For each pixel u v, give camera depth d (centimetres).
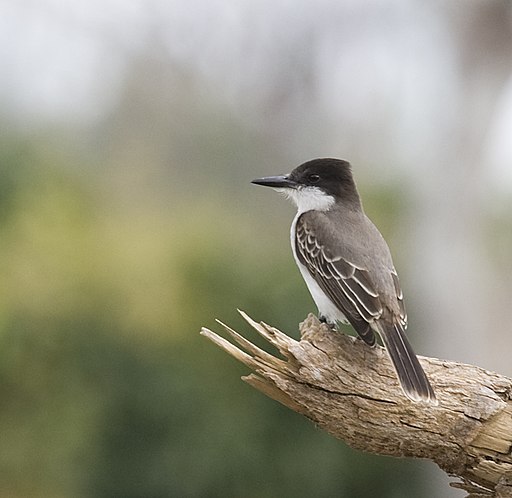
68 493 1550
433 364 772
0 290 1611
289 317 1446
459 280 1731
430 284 1733
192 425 1420
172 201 2933
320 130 2730
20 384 1598
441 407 753
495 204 2484
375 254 896
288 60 2525
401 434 755
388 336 838
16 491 1585
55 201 1825
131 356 1474
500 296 2131
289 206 2652
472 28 1752
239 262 1541
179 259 1566
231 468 1404
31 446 1585
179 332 1504
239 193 2941
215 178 2998
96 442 1459
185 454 1409
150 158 3073
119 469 1438
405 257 1775
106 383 1479
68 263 1652
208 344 1455
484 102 1767
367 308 862
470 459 765
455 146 1769
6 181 1800
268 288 1473
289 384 747
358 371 747
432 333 1731
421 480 1469
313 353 745
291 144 2805
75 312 1591
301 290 1457
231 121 2962
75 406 1557
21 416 1595
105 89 3056
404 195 1892
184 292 1534
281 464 1406
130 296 1583
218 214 2405
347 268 888
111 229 1864
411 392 737
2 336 1584
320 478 1408
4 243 1697
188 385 1425
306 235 937
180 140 3048
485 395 755
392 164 2397
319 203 980
